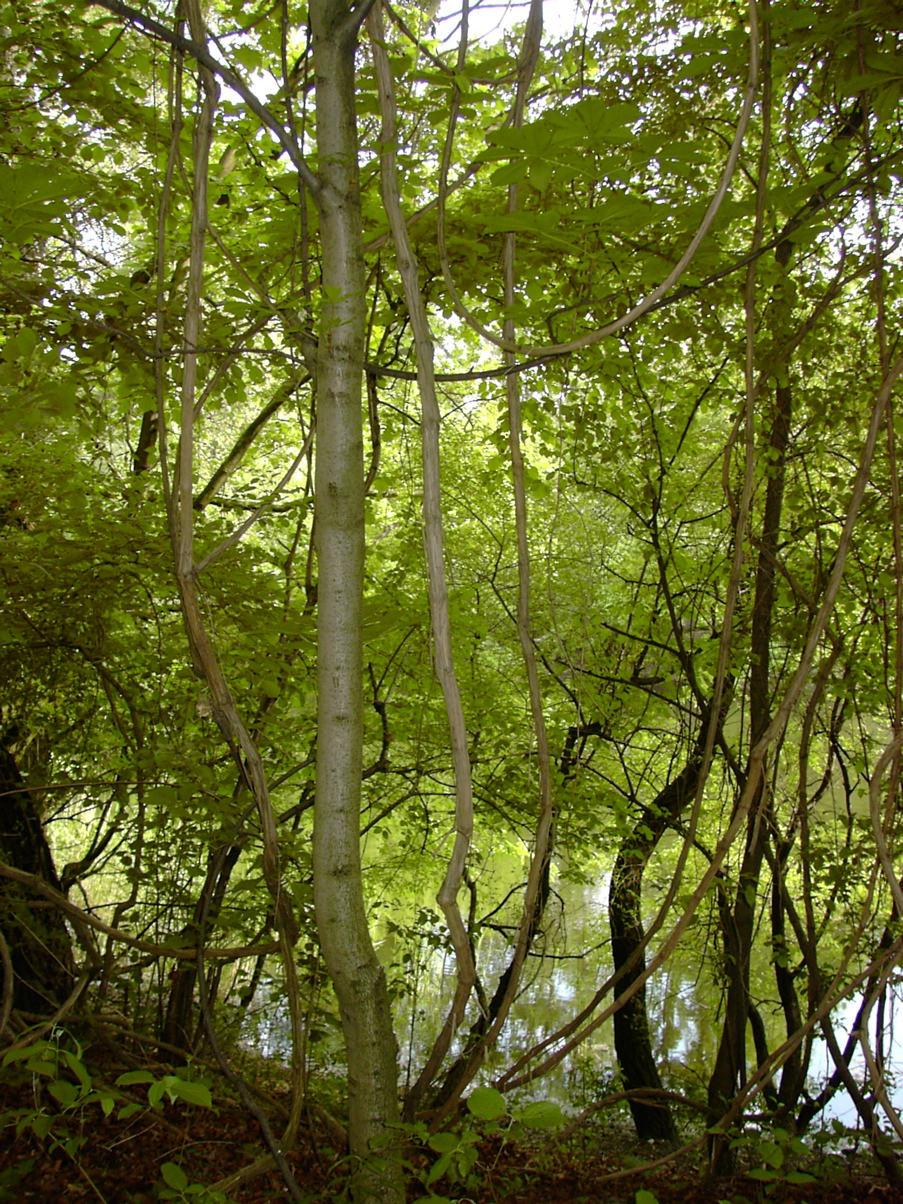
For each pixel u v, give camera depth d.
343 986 2.24
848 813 4.75
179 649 4.64
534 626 6.95
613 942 8.07
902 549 2.36
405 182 3.79
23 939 4.95
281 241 4.06
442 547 2.16
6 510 4.41
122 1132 3.88
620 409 5.71
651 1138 7.34
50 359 3.34
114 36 4.10
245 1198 3.55
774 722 2.37
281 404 5.90
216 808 3.70
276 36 3.56
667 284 1.96
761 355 4.36
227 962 4.77
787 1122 4.99
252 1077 5.29
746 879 4.93
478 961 11.10
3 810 5.51
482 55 4.05
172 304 3.80
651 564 7.61
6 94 4.27
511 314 2.46
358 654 2.28
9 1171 3.25
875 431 2.29
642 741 8.43
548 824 2.52
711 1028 10.74
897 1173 3.46
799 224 2.45
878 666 4.88
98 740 6.43
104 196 4.08
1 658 5.12
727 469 2.82
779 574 4.86
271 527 6.53
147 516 4.41
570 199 3.89
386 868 7.95
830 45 3.04
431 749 6.29
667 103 4.02
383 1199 2.18
